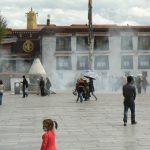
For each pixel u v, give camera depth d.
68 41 74.50
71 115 24.94
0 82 32.59
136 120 22.42
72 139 16.58
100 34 74.56
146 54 74.94
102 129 19.23
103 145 15.20
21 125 20.75
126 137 16.95
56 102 35.00
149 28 75.06
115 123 21.28
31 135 17.62
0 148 14.74
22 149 14.53
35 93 48.44
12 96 44.28
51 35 74.19
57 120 22.58
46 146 9.59
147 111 27.16
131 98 20.52
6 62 77.12
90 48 54.66
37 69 51.38
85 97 35.88
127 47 75.06
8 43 77.38
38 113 26.22
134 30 75.06
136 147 14.79
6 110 28.31
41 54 75.06
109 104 32.41
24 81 42.00
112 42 74.88
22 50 77.69
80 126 20.27
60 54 74.12
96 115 24.88
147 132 18.20
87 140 16.31
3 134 17.97
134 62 74.88
